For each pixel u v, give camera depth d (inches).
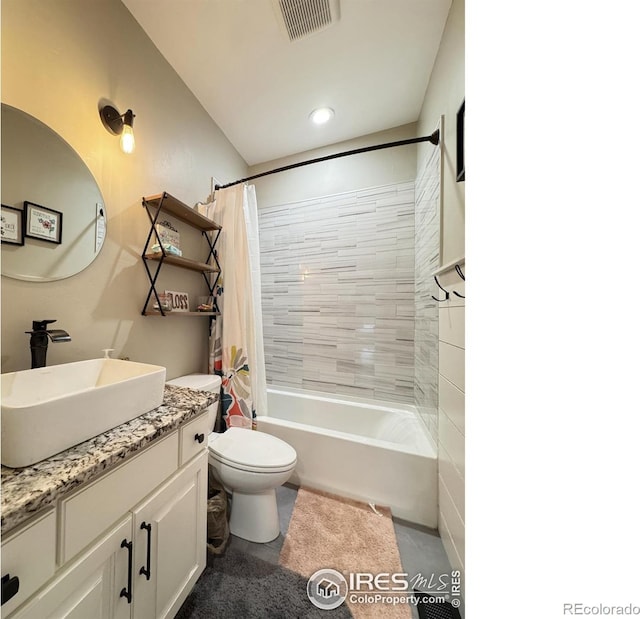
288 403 81.7
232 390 61.9
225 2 43.7
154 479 27.5
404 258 74.1
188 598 35.6
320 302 83.0
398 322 74.7
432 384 54.6
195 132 63.3
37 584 17.4
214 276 66.6
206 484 37.0
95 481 21.4
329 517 50.4
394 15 45.5
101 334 40.9
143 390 30.1
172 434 30.3
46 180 33.6
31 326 32.0
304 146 82.7
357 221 79.0
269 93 62.7
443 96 48.8
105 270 41.6
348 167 79.9
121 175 44.2
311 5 43.9
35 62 32.3
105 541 22.6
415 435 59.5
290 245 86.7
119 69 43.7
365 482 54.2
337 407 76.1
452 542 40.3
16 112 30.6
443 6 44.1
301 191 85.5
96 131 40.0
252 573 39.2
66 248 36.0
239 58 53.8
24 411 19.2
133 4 44.1
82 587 20.7
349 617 34.0
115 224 43.2
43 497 16.9
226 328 62.7
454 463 39.8
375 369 77.0
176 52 52.4
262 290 90.2
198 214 55.6
